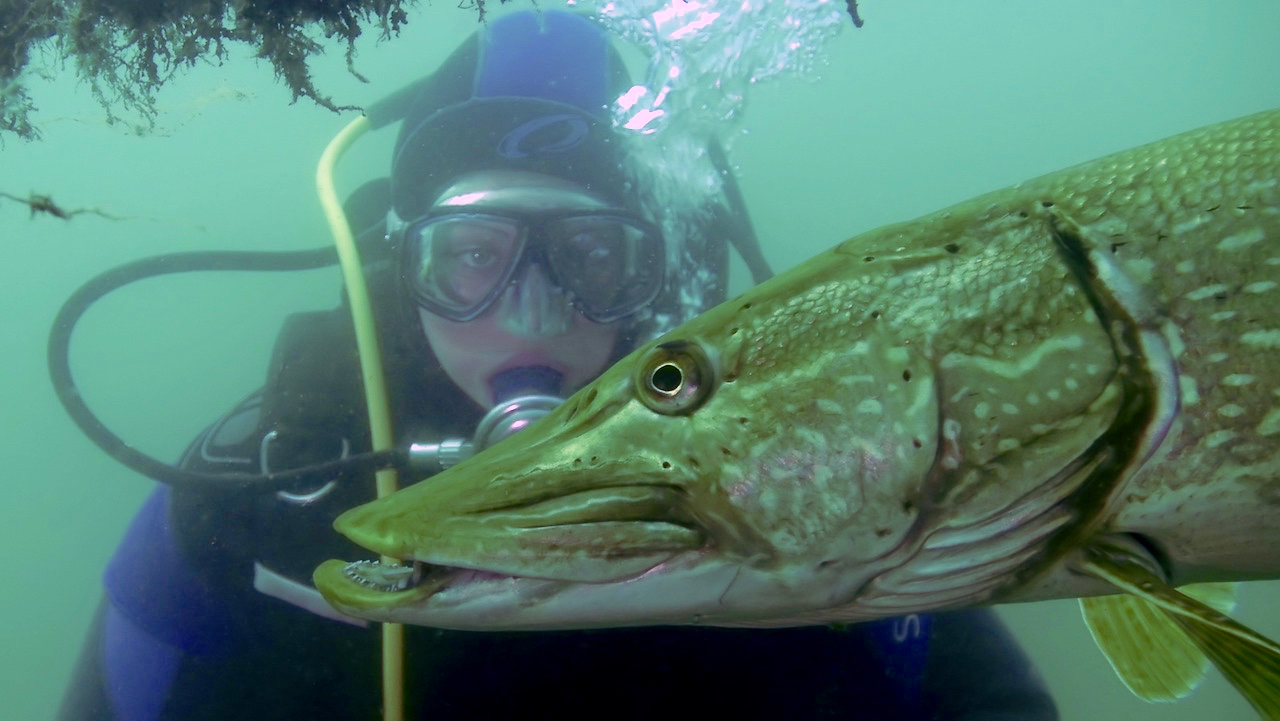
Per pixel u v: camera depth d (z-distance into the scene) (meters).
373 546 0.20
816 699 0.42
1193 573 0.21
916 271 0.21
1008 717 0.43
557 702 0.42
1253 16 6.45
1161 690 0.28
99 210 0.34
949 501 0.20
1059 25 6.81
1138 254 0.19
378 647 0.48
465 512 0.20
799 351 0.21
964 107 8.10
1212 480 0.19
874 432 0.20
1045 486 0.20
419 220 0.52
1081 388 0.19
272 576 0.47
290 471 0.46
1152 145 0.21
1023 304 0.20
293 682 0.47
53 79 0.41
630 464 0.21
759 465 0.20
